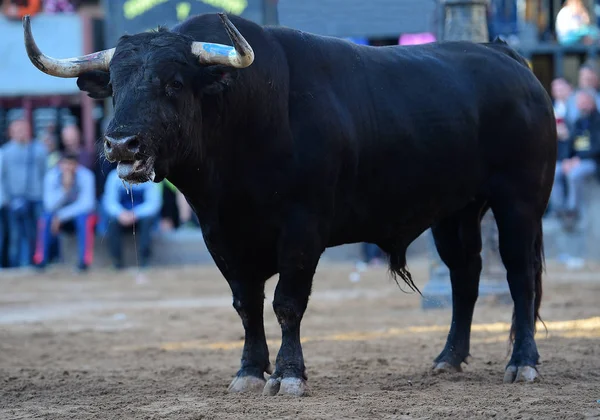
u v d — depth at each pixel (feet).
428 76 74.95
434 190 74.74
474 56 77.82
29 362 88.94
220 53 65.00
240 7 184.24
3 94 198.80
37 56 68.08
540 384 71.51
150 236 176.76
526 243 76.64
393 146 72.49
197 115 65.77
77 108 200.03
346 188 70.79
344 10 170.60
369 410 62.90
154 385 74.79
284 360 69.05
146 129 62.34
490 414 61.52
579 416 60.44
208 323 112.88
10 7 198.39
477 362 82.48
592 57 185.57
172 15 187.21
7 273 172.55
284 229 68.44
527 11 187.21
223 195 68.39
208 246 70.90
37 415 64.54
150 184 174.50
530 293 76.48
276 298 69.05
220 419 61.41
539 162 77.56
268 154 67.67
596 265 160.04
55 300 138.21
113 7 188.24
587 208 169.58
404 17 168.86
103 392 72.02
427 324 105.70
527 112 77.15
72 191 173.58
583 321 103.60
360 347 91.66
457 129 74.79
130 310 126.31
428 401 65.92
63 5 200.44
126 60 64.44
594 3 189.47
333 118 69.21
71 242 181.16
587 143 168.55
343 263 178.81
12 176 176.45
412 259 172.96
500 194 76.95
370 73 73.05
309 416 61.36
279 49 69.62
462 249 80.02
